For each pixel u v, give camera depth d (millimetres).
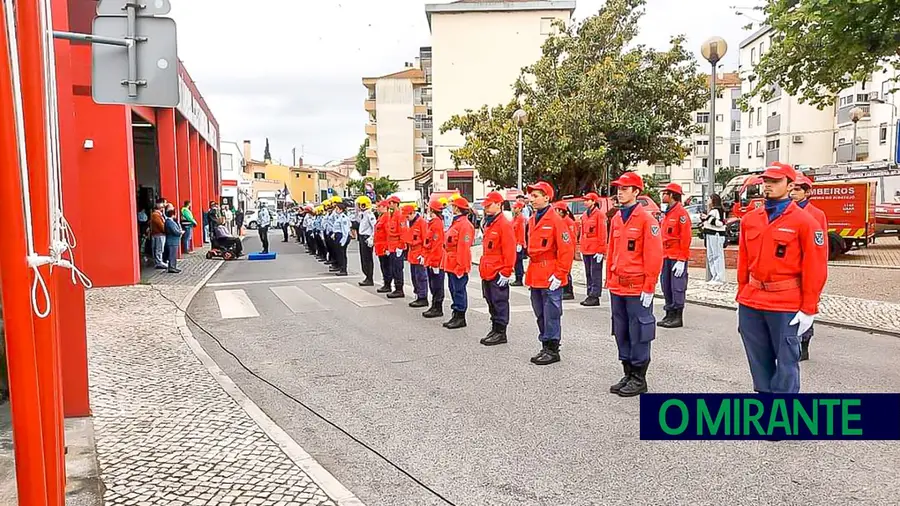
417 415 5750
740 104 13094
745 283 5656
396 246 12602
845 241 18500
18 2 2320
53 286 2600
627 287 6129
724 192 25828
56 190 2670
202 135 28297
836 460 4676
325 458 4848
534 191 7418
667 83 24188
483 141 26641
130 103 4559
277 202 56594
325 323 10148
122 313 10508
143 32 4559
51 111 2545
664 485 4305
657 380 6676
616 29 26078
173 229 16766
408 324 9977
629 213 6258
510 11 43656
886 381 6531
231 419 5500
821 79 11289
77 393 5465
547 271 7371
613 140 24938
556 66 26891
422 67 62438
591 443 5043
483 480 4422
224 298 12797
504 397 6219
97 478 4305
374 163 65062
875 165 23250
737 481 4355
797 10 10164
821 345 8203
